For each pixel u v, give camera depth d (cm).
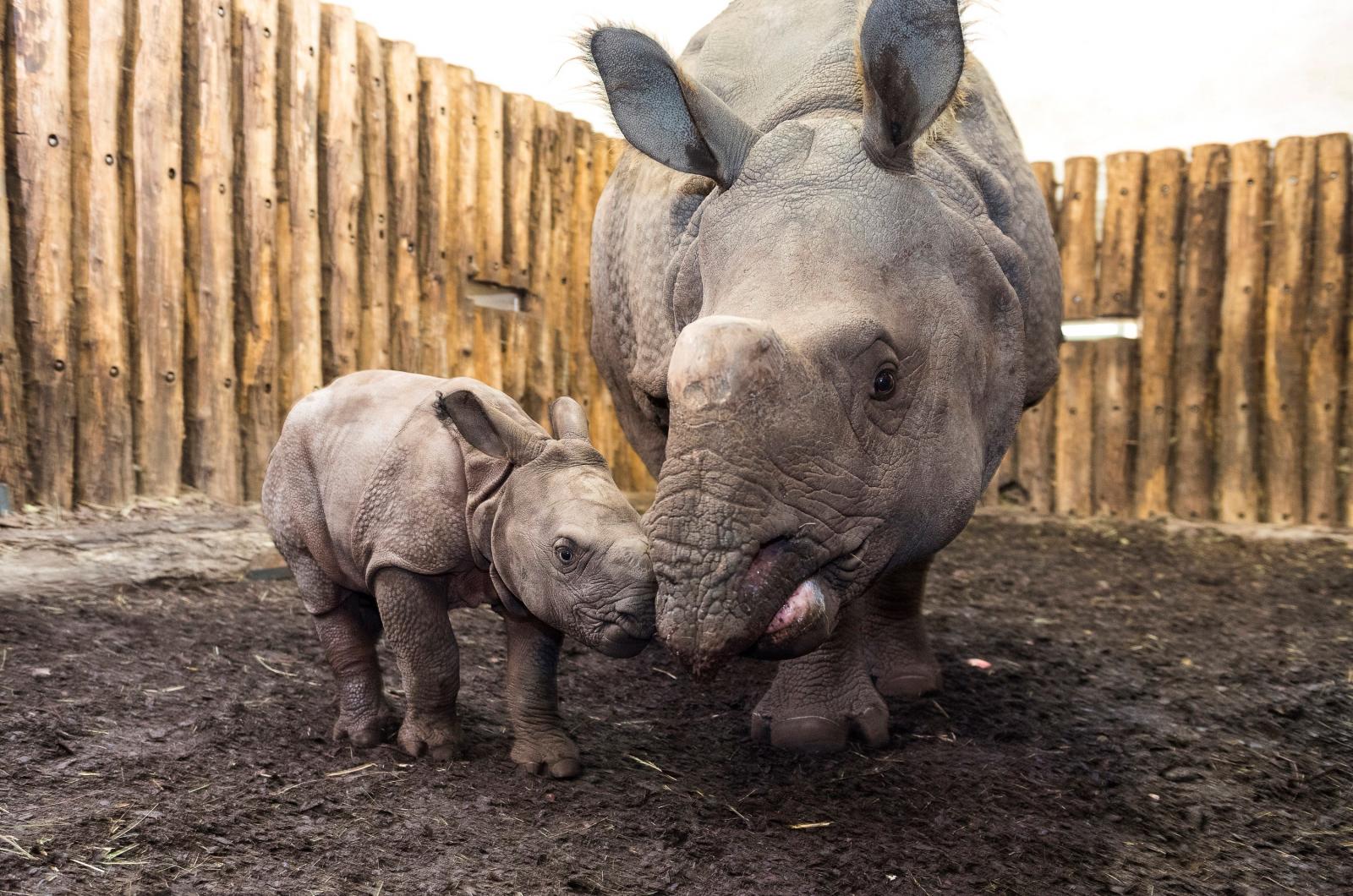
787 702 418
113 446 736
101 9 724
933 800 367
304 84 852
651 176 489
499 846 313
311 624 562
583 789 361
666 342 429
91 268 724
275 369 838
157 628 523
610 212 546
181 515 757
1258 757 425
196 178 786
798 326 306
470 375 1007
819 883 304
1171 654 586
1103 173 1338
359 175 898
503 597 360
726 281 331
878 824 347
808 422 295
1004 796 373
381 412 386
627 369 538
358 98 896
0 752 351
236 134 815
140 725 390
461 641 546
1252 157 1069
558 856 309
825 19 434
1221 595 764
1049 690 509
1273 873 329
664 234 442
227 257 801
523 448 357
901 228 334
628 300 512
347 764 369
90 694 416
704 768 392
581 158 1123
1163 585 800
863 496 312
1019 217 412
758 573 292
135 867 286
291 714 418
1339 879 328
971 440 348
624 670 515
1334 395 1038
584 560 329
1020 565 870
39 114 694
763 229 331
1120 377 1123
